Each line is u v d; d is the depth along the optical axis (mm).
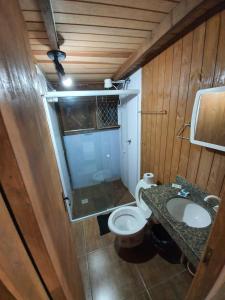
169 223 1044
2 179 303
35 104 562
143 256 1688
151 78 1752
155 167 1924
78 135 2975
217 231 499
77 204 2744
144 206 1904
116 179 3482
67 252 732
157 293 1364
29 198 337
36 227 372
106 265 1623
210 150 1128
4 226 315
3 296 372
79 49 1440
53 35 1026
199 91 1093
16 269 355
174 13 982
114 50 1519
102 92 2014
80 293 935
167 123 1579
